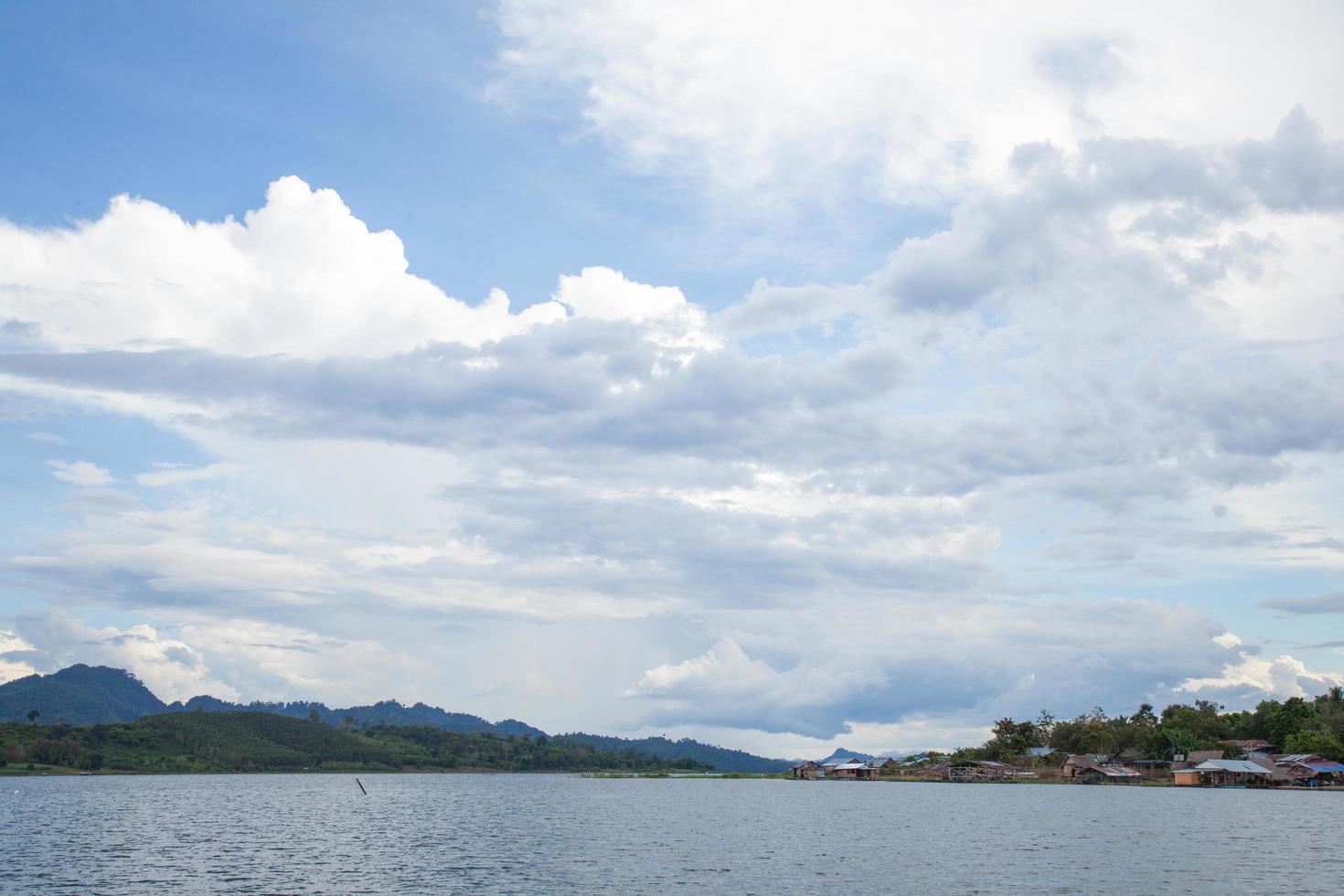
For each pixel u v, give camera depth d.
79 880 89.00
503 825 156.38
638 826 153.38
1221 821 145.25
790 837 130.75
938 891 80.31
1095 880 85.38
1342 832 126.19
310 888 84.12
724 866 97.50
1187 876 87.00
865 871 92.38
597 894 79.62
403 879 89.44
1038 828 136.75
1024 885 82.81
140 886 85.56
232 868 97.75
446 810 198.12
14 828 145.00
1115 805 187.25
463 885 85.31
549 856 107.94
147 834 136.75
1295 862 95.50
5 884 86.94
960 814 171.88
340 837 133.38
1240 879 85.25
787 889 82.19
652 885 84.69
